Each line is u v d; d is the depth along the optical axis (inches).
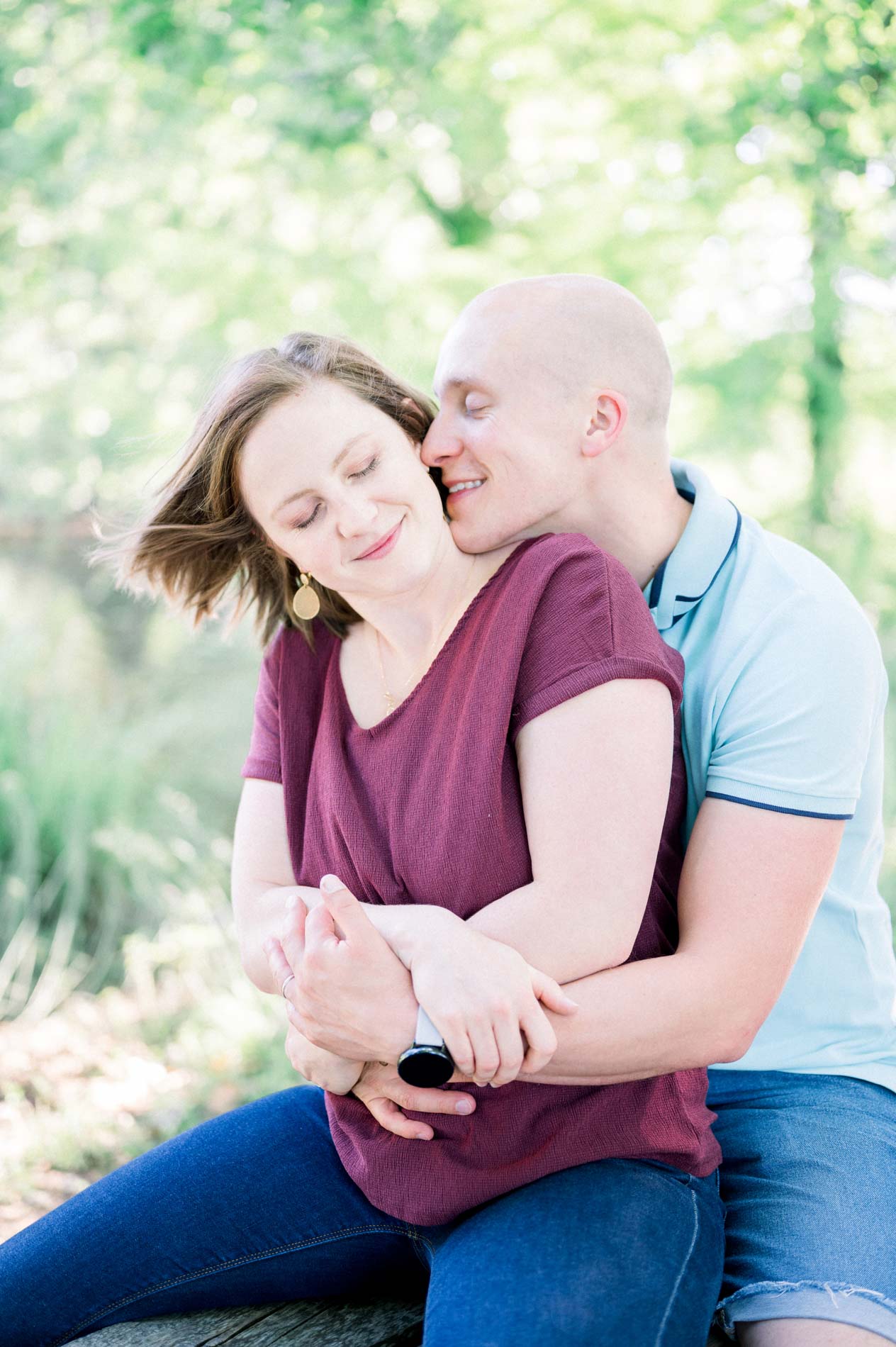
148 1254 53.2
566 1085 47.2
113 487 224.8
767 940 48.9
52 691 182.4
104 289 223.6
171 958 139.3
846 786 51.1
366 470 51.4
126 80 200.8
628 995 45.7
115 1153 102.0
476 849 47.4
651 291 196.9
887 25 174.1
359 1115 50.9
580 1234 44.6
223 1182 54.1
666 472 58.9
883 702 57.3
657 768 46.7
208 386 55.3
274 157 199.2
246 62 195.5
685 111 190.1
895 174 186.9
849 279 198.8
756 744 52.1
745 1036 48.2
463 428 56.1
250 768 59.9
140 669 227.9
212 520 56.6
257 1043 118.4
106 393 220.1
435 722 50.6
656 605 57.5
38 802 154.3
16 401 227.8
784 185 189.8
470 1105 46.6
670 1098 48.9
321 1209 53.3
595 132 196.7
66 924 144.1
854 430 212.2
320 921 46.6
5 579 235.0
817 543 204.5
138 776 167.0
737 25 181.6
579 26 192.1
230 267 202.8
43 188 207.6
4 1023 127.9
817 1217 49.3
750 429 203.3
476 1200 48.1
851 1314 45.6
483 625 50.8
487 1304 43.0
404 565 51.6
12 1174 98.5
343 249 203.2
